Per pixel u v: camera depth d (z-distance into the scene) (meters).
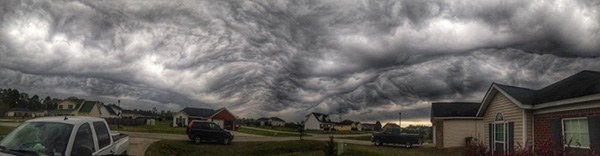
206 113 68.88
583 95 13.32
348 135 63.84
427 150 31.00
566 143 14.57
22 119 56.00
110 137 7.89
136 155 22.06
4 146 6.02
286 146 32.16
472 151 14.47
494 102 20.67
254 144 31.55
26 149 5.91
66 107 82.44
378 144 36.31
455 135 33.25
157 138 31.52
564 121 14.91
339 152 25.20
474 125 33.50
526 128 17.02
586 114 13.57
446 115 33.28
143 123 66.50
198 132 29.52
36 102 88.06
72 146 6.14
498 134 20.08
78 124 6.68
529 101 16.97
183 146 27.33
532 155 11.75
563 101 14.47
